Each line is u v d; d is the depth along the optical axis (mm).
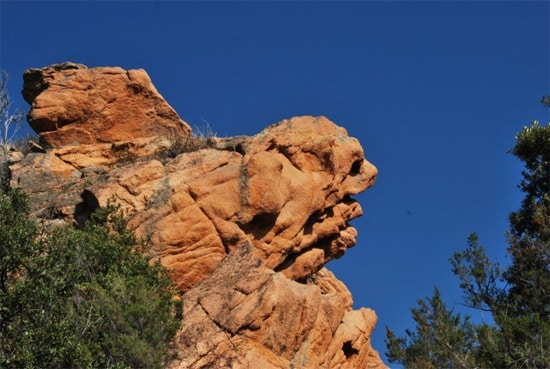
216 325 27266
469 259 28469
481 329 25156
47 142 37531
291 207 33188
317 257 34500
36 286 24891
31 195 34250
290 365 27844
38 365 23438
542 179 30969
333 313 30781
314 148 34625
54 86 38188
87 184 34438
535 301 26609
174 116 38594
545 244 27734
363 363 32938
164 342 25406
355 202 36094
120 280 25672
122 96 38375
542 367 24016
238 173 32375
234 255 30453
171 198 31406
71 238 26828
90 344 24297
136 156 36562
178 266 30531
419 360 24797
